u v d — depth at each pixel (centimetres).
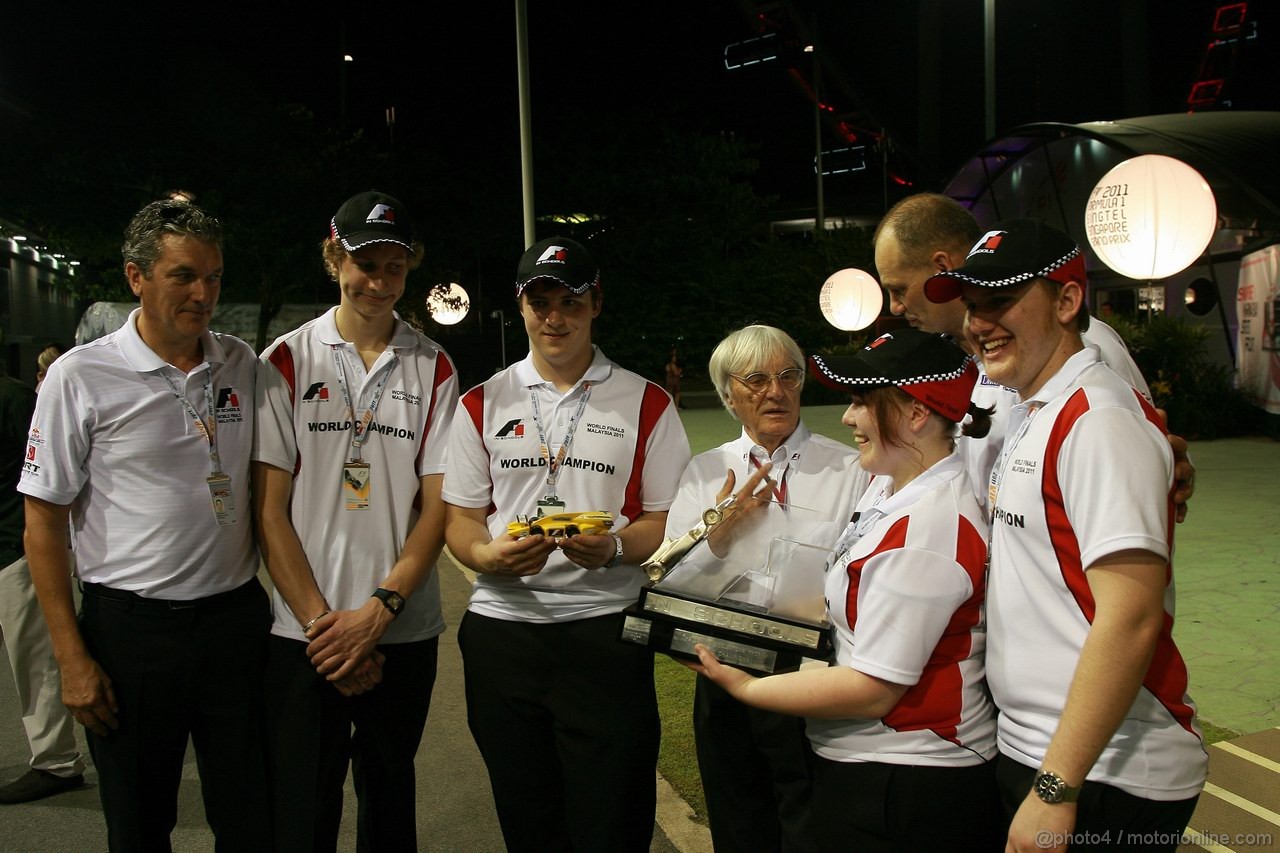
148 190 1574
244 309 1677
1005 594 177
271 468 262
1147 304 1875
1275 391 1377
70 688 238
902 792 188
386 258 263
